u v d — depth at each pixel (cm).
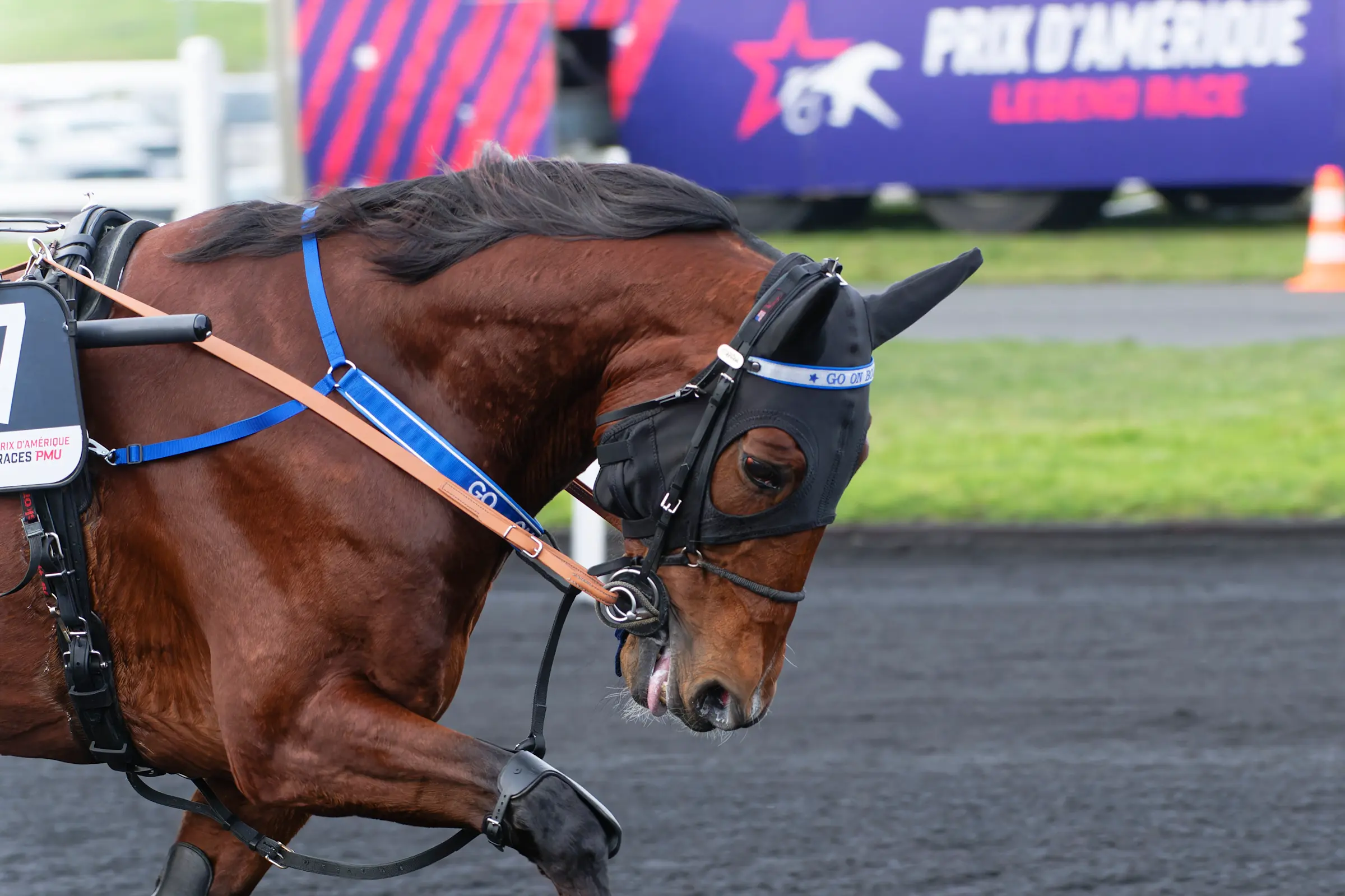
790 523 438
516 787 418
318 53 1541
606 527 1166
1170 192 3091
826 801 763
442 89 1536
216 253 476
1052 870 678
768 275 448
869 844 709
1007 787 779
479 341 464
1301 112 2773
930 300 455
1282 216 3114
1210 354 1844
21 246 2034
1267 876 670
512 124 1532
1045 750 831
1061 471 1382
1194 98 2803
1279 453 1420
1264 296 2320
